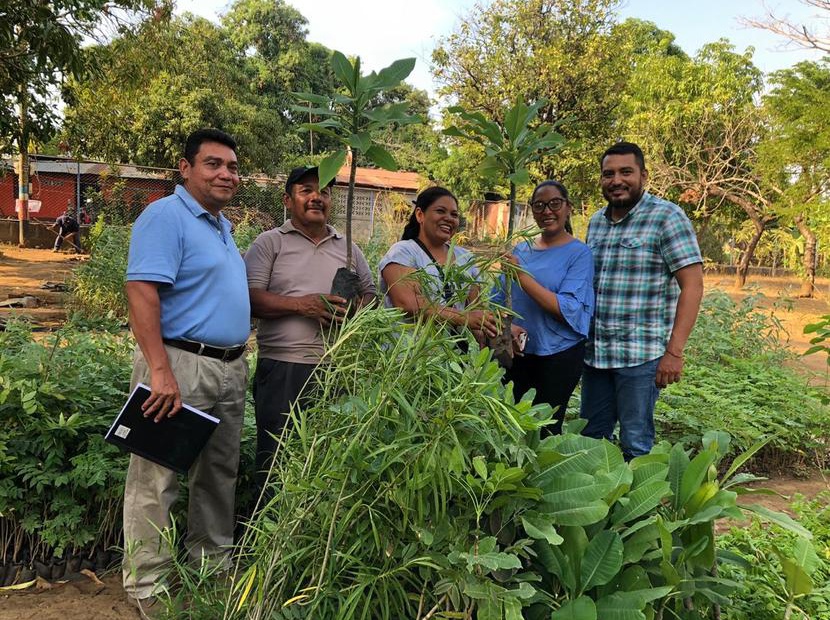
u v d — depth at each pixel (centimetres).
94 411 321
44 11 720
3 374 305
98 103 1252
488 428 186
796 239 1870
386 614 176
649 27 3275
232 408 276
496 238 238
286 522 189
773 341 710
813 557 240
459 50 1981
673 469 218
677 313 312
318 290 298
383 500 185
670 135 2048
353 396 198
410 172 2775
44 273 1326
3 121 881
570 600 181
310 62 3612
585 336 314
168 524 263
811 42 1446
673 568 184
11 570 292
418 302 238
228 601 199
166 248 248
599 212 347
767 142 1788
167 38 1122
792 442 494
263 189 1505
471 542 184
